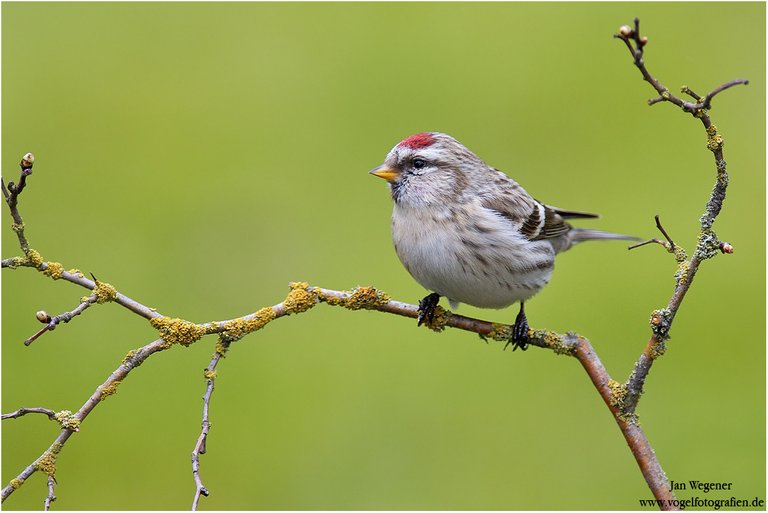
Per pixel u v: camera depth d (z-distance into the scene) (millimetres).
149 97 14641
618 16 15188
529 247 8891
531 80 14438
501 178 9195
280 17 15734
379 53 14898
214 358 6867
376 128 14000
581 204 13344
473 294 8883
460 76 14555
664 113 14039
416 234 8820
